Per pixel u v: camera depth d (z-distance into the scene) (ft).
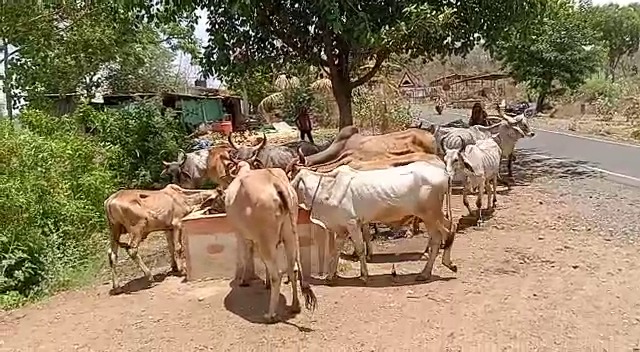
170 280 28.07
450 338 20.42
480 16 47.88
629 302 23.21
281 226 22.03
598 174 52.80
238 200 21.88
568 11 127.13
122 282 28.55
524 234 33.12
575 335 20.48
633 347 19.57
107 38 61.87
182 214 28.81
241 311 23.45
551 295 24.02
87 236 35.35
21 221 30.96
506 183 48.52
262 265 26.45
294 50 48.80
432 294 24.26
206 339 21.26
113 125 46.85
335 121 106.32
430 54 50.70
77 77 67.72
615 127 95.71
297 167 27.48
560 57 125.39
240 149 34.83
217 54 46.98
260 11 45.57
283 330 21.49
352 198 25.23
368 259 29.40
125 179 45.85
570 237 32.35
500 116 57.06
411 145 32.94
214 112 100.78
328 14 40.50
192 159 42.01
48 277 29.45
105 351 21.03
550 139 83.82
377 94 73.61
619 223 35.04
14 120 46.91
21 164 34.32
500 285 25.17
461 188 46.26
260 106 109.09
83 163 39.24
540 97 134.82
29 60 60.13
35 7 55.52
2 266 28.68
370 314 22.50
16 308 26.58
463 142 36.42
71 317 24.54
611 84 131.95
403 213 25.32
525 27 52.54
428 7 44.01
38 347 21.81
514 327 21.13
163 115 51.85
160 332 22.17
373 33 42.39
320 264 26.94
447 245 26.20
